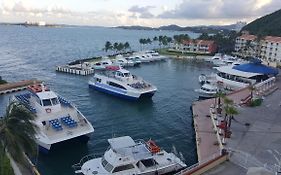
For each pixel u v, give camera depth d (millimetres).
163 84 92375
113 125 55344
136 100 70625
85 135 43000
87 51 185375
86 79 96875
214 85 81312
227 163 32219
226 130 41625
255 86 67938
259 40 157250
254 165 32094
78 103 68812
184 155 42625
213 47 175375
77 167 38875
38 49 183000
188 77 104812
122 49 169625
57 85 87312
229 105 50906
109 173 33062
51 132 41812
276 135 42438
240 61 129125
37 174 32812
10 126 27844
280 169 29969
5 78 96500
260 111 54031
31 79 93438
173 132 52031
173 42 196125
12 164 33906
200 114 55406
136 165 34250
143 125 55531
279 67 117125
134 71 114938
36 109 46844
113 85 74938
